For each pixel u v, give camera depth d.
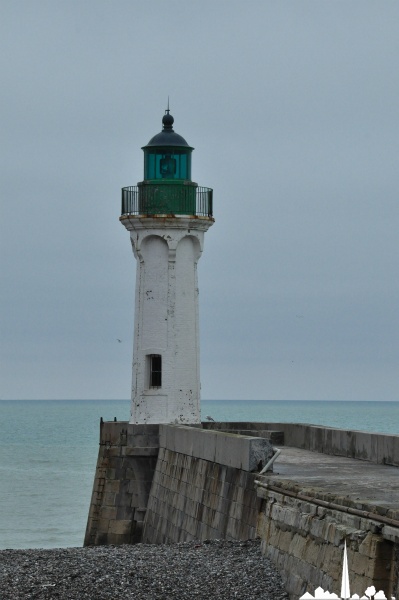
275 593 29.81
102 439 53.09
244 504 36.16
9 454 142.50
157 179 54.06
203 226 53.81
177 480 46.38
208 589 30.59
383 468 37.50
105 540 52.19
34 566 34.41
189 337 53.44
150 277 53.50
